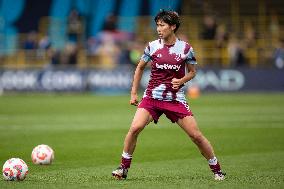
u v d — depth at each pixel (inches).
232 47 4456.2
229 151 1793.8
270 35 4889.3
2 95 4242.1
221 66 4286.4
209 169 1472.7
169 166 1524.4
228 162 1582.2
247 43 4680.1
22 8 5103.3
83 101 3690.9
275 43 4827.8
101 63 4699.8
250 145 1916.8
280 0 5068.9
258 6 5078.7
